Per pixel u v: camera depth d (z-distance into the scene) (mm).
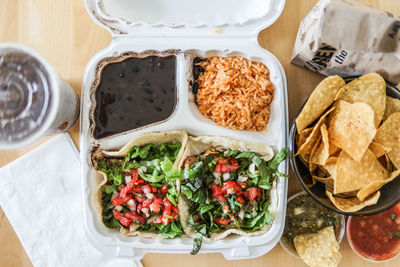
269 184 550
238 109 554
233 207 549
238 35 558
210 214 553
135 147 552
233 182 552
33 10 588
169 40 555
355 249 565
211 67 562
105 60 552
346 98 514
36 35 588
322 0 508
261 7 569
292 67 586
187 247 540
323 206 548
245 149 553
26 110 506
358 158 497
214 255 583
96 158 548
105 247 543
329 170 514
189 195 540
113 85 551
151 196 552
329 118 525
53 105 505
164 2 577
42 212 587
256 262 583
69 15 588
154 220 557
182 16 578
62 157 586
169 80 555
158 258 583
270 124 560
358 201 521
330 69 551
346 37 505
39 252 583
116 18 556
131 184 548
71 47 587
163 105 553
